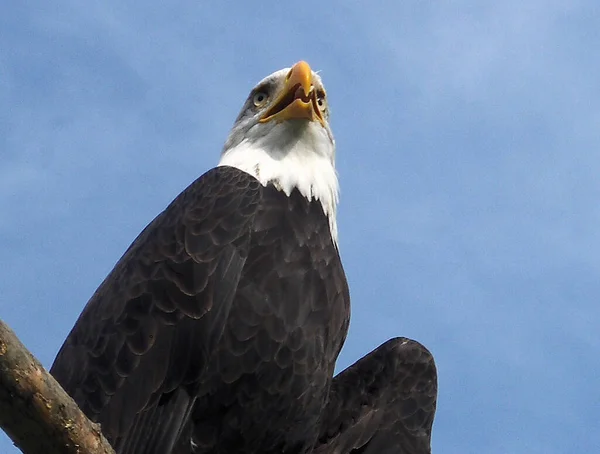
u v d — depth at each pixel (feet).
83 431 25.64
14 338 24.54
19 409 24.86
